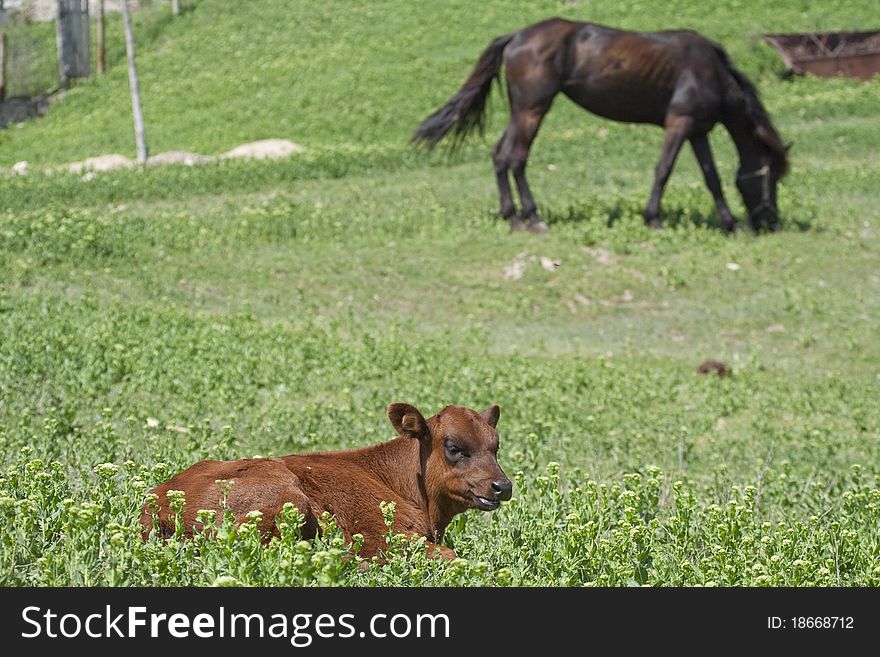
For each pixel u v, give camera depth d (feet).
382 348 52.13
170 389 43.47
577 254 68.85
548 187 85.56
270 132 113.91
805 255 70.44
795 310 63.41
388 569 19.06
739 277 67.36
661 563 20.97
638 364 55.67
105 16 154.51
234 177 87.71
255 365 47.65
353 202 80.69
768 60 124.36
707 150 71.72
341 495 21.65
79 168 99.45
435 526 23.02
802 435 44.60
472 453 22.35
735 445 42.83
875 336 61.26
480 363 52.03
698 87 69.31
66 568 18.15
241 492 20.27
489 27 143.02
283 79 129.59
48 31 148.46
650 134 106.22
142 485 21.07
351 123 115.03
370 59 133.80
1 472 28.66
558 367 52.16
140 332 50.70
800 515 31.55
